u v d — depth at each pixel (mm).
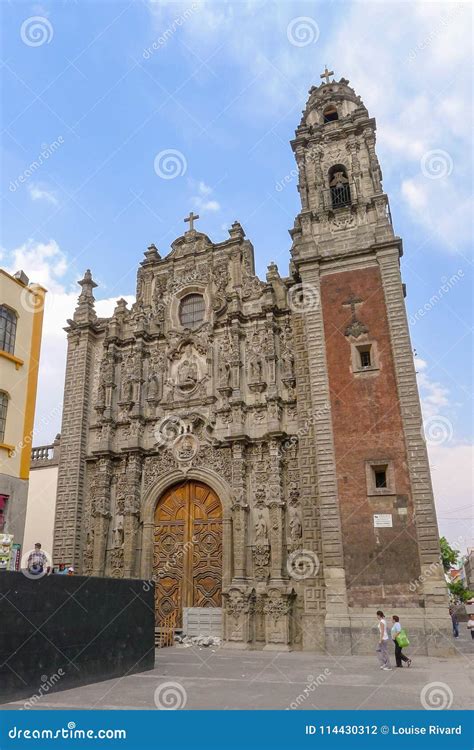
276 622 23672
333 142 31203
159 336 32031
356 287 26625
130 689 14289
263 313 29656
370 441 23812
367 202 28234
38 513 32219
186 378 30203
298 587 24438
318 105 32938
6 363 24672
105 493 29250
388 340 25172
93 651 15516
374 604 21594
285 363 28359
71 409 31766
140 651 17672
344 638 21375
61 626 14461
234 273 31656
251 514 26453
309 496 24828
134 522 28250
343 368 25375
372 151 29812
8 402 24516
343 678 15961
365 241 27328
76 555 28656
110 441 30234
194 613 26219
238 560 25359
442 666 18219
